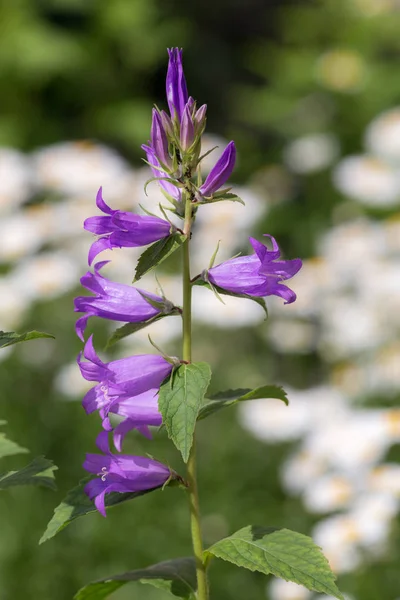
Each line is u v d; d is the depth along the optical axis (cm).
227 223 1030
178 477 347
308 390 1017
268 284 333
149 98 1836
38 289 870
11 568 738
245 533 348
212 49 2006
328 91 1467
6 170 973
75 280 886
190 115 328
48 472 341
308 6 2027
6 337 318
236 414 925
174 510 809
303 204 1339
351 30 1586
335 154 1343
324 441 768
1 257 920
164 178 329
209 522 821
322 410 864
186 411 315
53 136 1633
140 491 346
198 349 1019
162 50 1803
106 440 333
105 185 973
